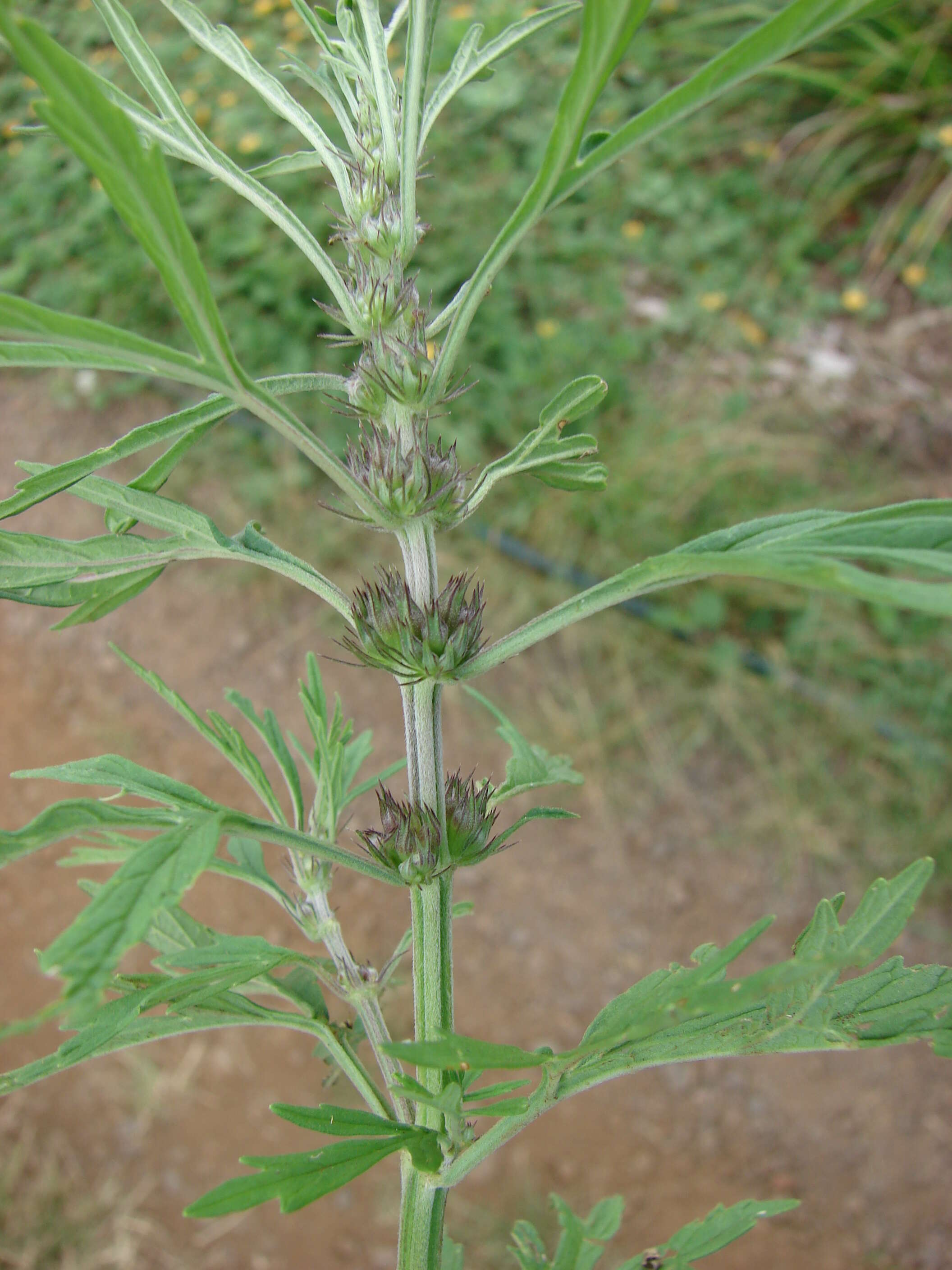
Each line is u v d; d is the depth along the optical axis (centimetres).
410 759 102
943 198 522
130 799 295
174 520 100
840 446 462
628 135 76
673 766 403
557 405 101
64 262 490
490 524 429
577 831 394
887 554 74
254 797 398
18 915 378
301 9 100
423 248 467
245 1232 329
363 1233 327
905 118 545
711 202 525
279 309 455
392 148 97
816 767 398
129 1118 347
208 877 380
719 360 488
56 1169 337
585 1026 365
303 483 442
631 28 64
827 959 70
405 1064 117
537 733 404
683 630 417
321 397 100
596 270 497
